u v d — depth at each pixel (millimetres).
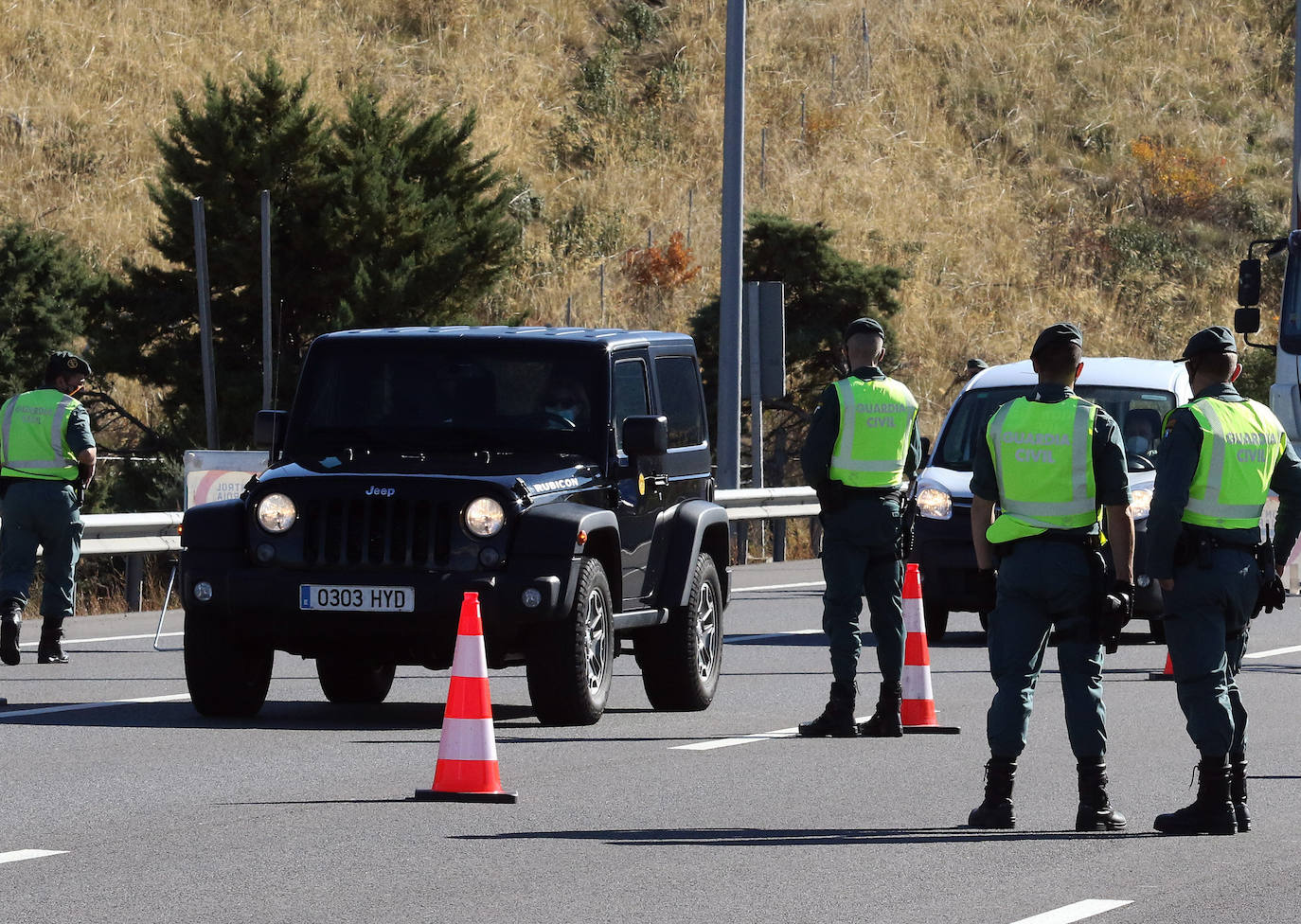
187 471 62406
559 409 44938
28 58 156375
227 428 104875
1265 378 151625
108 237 139250
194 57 164000
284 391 105562
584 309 145125
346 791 34906
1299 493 32125
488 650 42406
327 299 108750
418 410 45250
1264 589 32156
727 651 60906
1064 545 31266
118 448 114688
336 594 41562
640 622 45125
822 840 30734
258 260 106312
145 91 158000
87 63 158250
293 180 108812
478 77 175125
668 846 30078
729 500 95438
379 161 109562
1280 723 45719
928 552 62688
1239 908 26281
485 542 41562
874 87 191375
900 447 42250
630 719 45500
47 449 53812
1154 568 31375
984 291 165375
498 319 140875
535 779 36469
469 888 26906
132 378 109875
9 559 53688
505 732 42875
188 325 110812
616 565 44344
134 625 67750
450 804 33688
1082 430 31094
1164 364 67000
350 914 25297
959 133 191000
